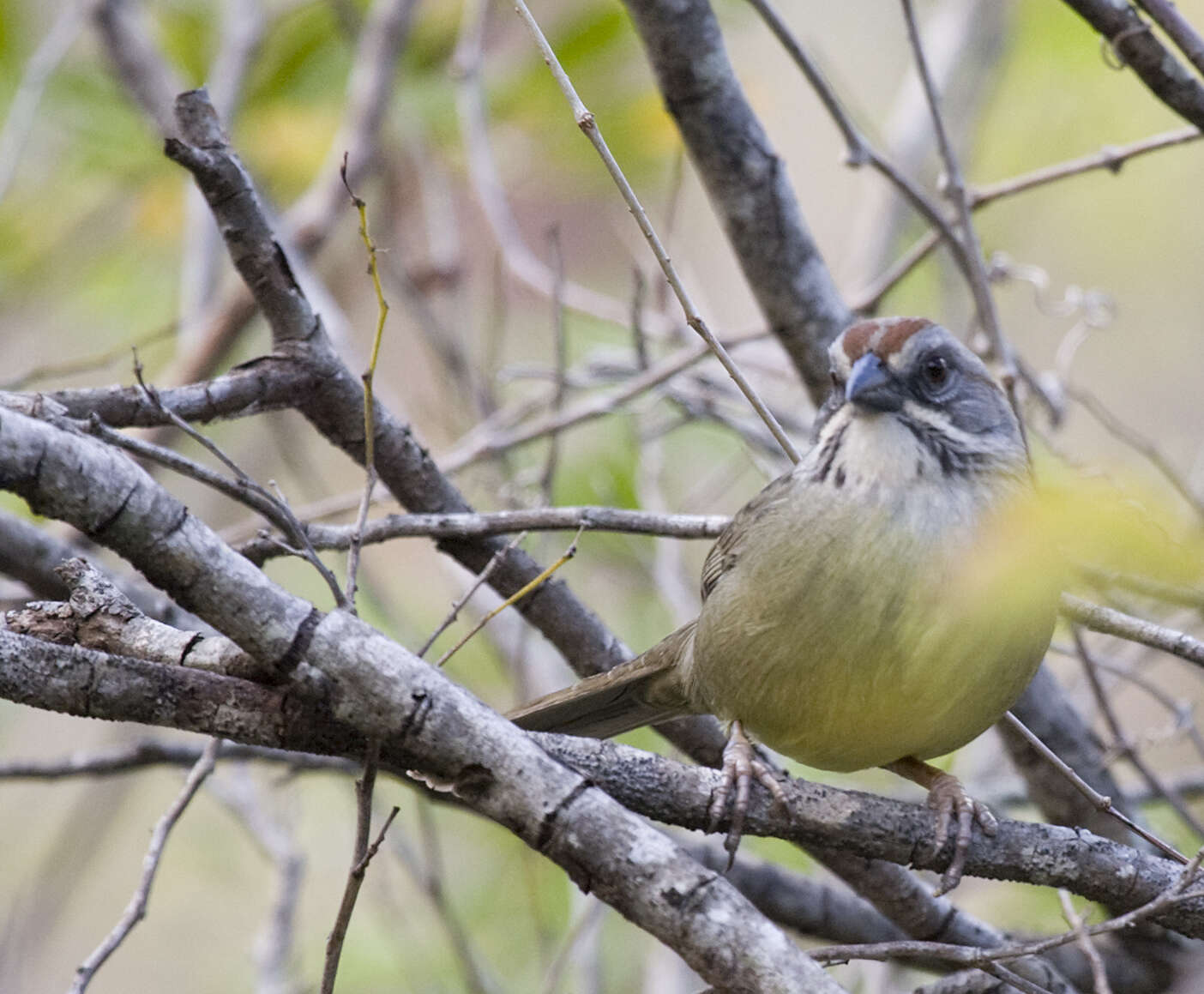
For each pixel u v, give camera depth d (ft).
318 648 18.76
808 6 55.01
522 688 34.14
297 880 32.50
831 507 23.22
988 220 50.24
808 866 36.35
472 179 42.34
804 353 32.07
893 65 54.90
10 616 20.43
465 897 39.47
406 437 27.22
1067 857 21.84
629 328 39.93
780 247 31.32
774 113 46.42
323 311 37.40
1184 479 38.55
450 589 42.75
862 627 22.74
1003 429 24.26
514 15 44.98
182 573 18.57
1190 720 30.42
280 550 24.85
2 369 45.98
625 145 42.29
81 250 45.55
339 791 45.09
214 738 24.58
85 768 28.53
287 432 41.04
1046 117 51.34
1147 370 49.67
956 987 24.70
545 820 18.38
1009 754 31.48
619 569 41.19
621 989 38.37
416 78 43.93
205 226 43.11
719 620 24.23
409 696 18.66
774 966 17.58
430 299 45.21
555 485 40.70
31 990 44.32
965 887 37.52
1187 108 26.91
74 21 39.27
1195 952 31.63
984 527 23.11
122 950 45.24
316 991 34.96
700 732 30.12
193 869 46.32
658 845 18.22
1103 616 25.14
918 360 23.97
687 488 44.83
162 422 24.29
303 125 42.83
